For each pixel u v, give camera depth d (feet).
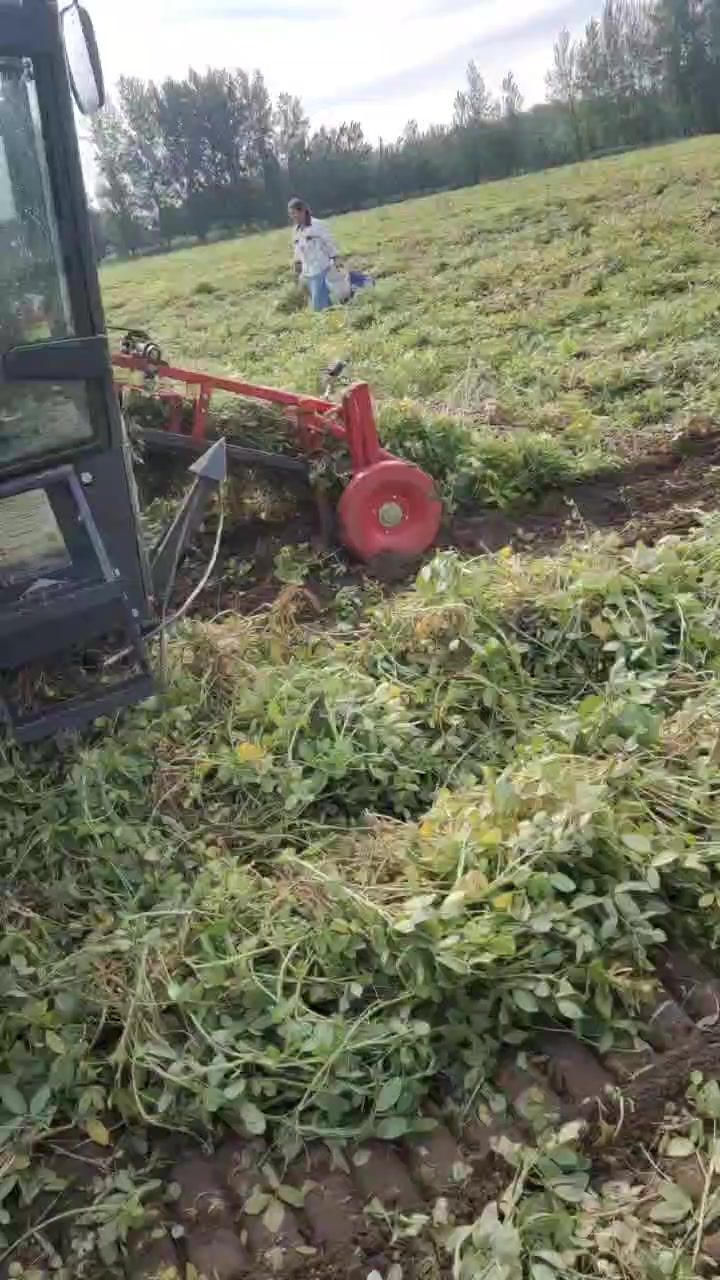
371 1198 9.64
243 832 13.50
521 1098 10.21
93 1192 9.97
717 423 27.07
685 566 17.19
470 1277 8.59
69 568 14.24
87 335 13.58
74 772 13.85
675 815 12.50
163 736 14.92
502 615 16.63
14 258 13.04
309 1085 10.12
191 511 16.38
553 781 12.32
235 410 21.74
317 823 13.69
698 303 37.11
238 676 16.08
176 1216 9.80
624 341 34.58
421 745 14.61
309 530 22.33
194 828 13.71
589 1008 10.79
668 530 21.75
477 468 23.71
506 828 12.11
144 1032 10.70
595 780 12.71
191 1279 9.01
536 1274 8.54
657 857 11.51
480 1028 10.68
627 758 13.41
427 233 65.82
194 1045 10.56
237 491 22.13
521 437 25.11
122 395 20.44
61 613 13.19
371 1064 10.44
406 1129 9.94
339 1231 9.41
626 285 42.50
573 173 85.51
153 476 22.36
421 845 12.32
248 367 37.35
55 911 12.43
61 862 13.19
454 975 10.75
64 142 12.76
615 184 67.41
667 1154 9.62
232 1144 10.33
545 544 22.36
